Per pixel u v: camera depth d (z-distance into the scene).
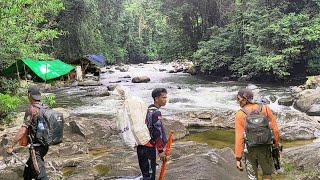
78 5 29.20
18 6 12.27
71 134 9.96
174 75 29.12
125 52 53.56
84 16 30.25
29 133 4.67
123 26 53.44
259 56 21.89
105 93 18.69
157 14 44.53
